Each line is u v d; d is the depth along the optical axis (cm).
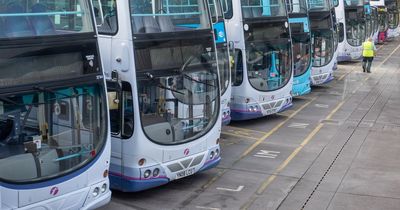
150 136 1008
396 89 2450
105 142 870
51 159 796
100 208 1004
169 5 1045
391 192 1116
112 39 1005
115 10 996
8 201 744
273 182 1173
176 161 1049
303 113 1923
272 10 1698
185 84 1068
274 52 1706
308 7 2280
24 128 768
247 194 1098
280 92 1725
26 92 759
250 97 1648
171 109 1047
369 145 1496
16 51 746
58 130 806
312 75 2311
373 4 4359
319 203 1048
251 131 1647
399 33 5000
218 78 1139
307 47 2052
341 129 1688
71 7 818
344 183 1170
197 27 1095
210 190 1119
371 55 2938
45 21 786
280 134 1612
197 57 1090
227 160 1336
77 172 823
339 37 3156
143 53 999
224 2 1630
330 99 2202
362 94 2319
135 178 1005
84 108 838
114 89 1008
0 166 738
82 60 827
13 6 753
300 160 1345
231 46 1630
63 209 810
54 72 791
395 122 1795
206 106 1115
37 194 773
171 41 1041
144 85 1000
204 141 1104
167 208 1018
